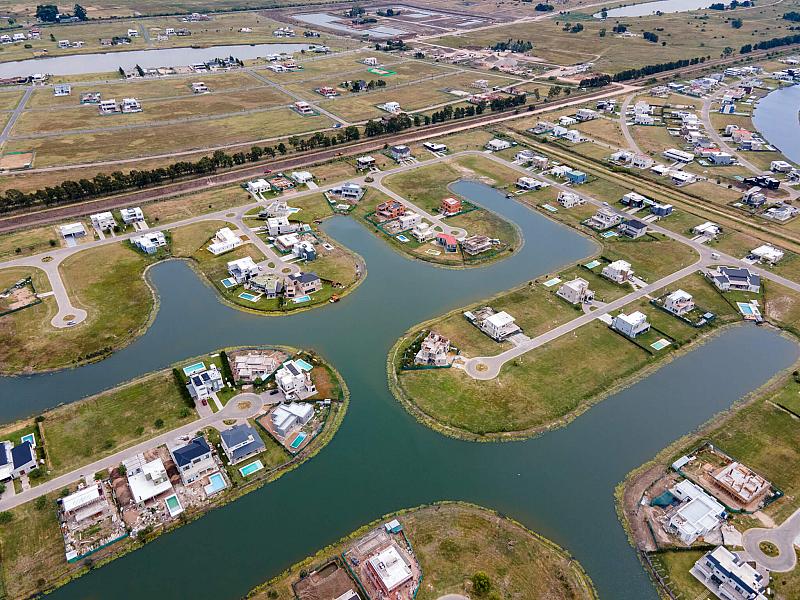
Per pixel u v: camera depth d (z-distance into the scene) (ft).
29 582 266.57
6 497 303.07
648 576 268.21
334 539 286.25
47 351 411.54
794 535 281.74
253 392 373.20
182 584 266.77
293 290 476.95
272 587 263.29
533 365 397.19
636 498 305.53
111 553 279.08
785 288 481.46
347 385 383.24
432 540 284.00
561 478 318.04
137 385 380.99
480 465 326.03
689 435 344.90
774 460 325.01
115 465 320.70
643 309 457.68
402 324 444.14
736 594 254.47
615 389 378.94
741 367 400.06
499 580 265.54
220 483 311.88
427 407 363.76
